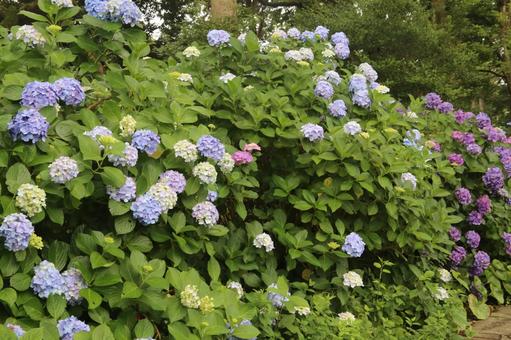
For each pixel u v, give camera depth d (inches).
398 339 136.1
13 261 89.2
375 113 164.4
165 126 120.2
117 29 118.8
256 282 128.0
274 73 162.6
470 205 209.2
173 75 138.6
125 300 94.3
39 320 87.7
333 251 136.9
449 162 205.9
